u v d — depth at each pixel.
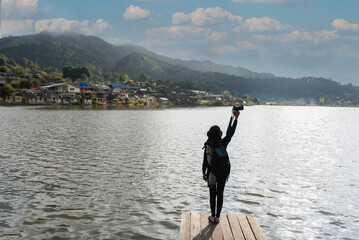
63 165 16.56
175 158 19.66
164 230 8.36
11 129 35.47
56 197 10.97
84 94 153.38
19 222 8.63
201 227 6.02
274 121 73.62
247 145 27.78
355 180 14.88
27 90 137.38
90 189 12.12
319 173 16.38
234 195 11.96
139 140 28.56
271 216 9.80
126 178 14.07
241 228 5.98
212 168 6.23
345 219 9.66
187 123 56.38
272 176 15.44
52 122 48.03
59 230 8.17
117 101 163.25
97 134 32.84
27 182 12.90
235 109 6.58
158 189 12.34
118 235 7.97
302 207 10.74
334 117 107.81
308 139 35.03
